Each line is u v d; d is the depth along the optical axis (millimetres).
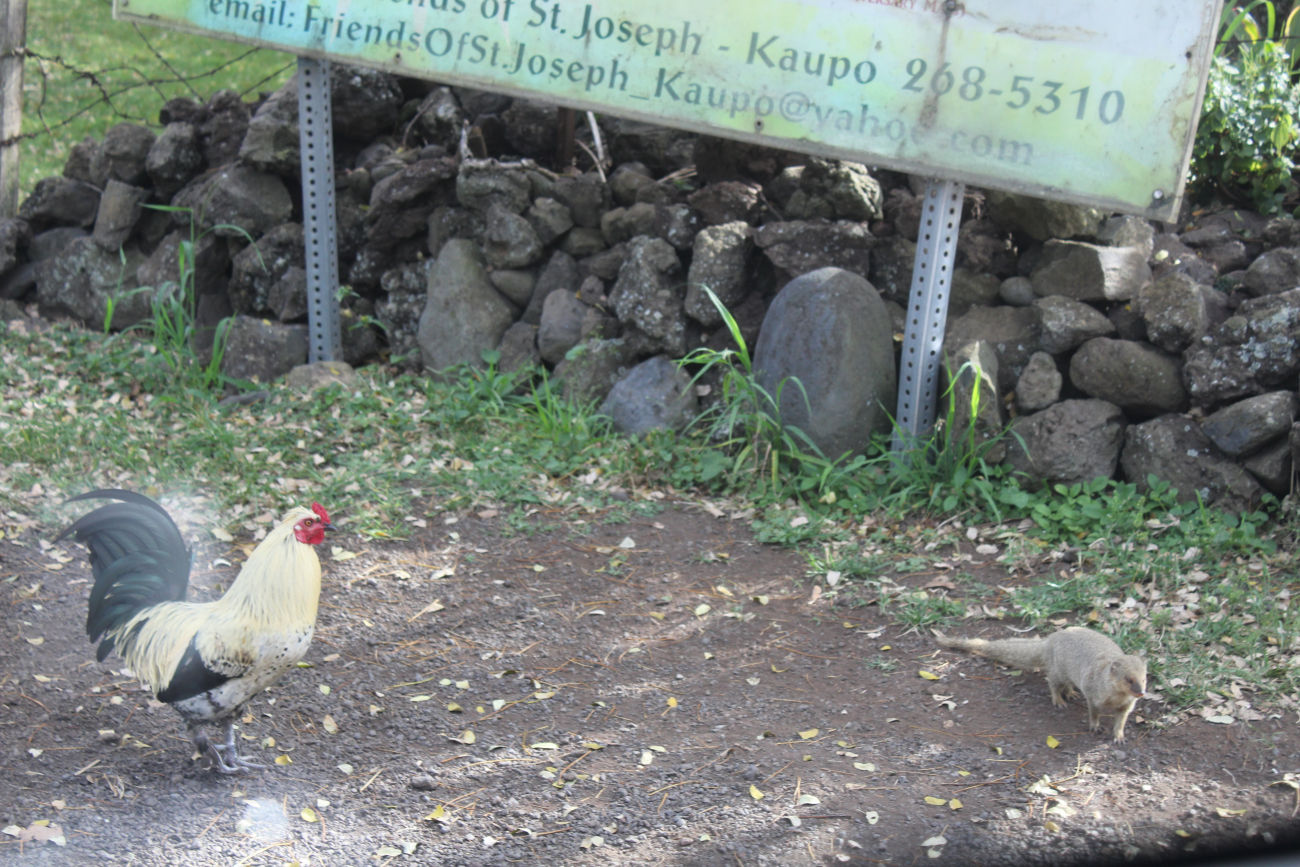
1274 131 6652
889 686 4719
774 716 4523
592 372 7273
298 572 3791
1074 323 6148
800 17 6016
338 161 8414
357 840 3809
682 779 4121
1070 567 5484
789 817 3877
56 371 7809
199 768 4180
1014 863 3639
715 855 3707
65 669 4770
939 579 5492
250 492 6242
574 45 6457
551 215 7590
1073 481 5957
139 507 4199
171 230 8461
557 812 3955
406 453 6824
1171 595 5117
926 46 5844
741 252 7035
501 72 6633
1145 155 5613
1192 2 5379
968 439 6105
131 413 7297
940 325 6254
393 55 6816
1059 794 3955
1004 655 4680
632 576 5648
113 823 3848
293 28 6938
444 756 4297
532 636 5141
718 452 6598
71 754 4234
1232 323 5762
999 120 5801
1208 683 4473
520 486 6453
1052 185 5789
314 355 7762
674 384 6984
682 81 6305
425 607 5344
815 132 6129
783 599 5430
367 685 4754
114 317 8445
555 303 7516
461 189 7629
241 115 8422
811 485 6211
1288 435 5543
